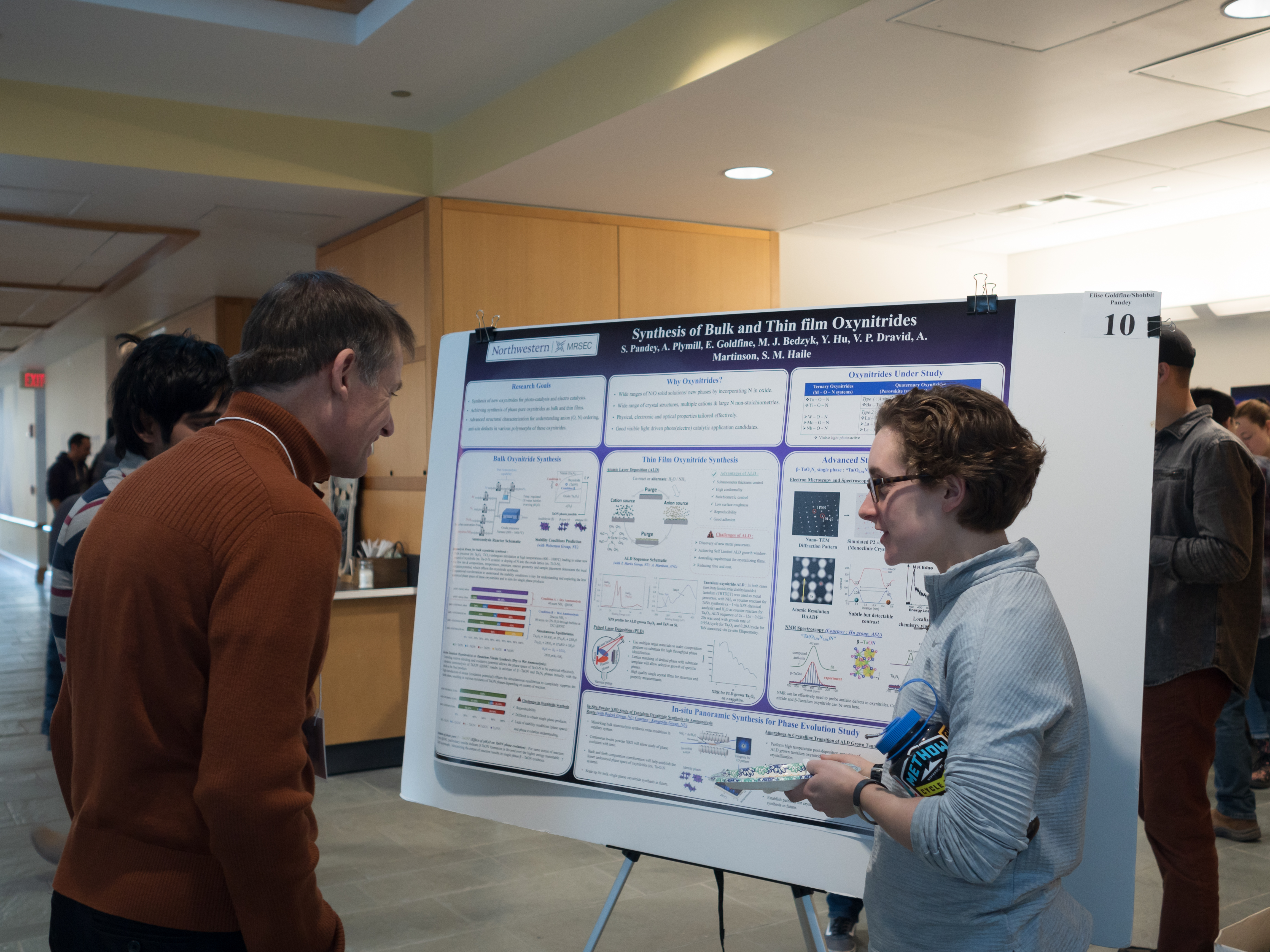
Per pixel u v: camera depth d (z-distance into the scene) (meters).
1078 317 1.62
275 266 6.54
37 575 12.34
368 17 3.79
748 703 1.74
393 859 3.56
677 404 1.90
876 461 1.27
